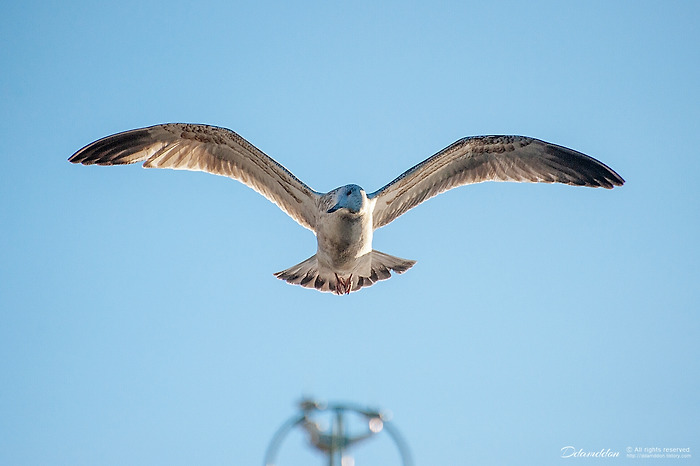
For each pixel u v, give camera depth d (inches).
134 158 653.3
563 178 673.0
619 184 661.3
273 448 448.5
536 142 657.6
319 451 447.8
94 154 654.5
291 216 647.8
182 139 650.8
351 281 633.6
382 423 453.1
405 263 642.2
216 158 656.4
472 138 651.5
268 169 644.1
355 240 590.9
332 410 452.1
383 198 652.1
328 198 597.0
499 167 672.4
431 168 654.5
